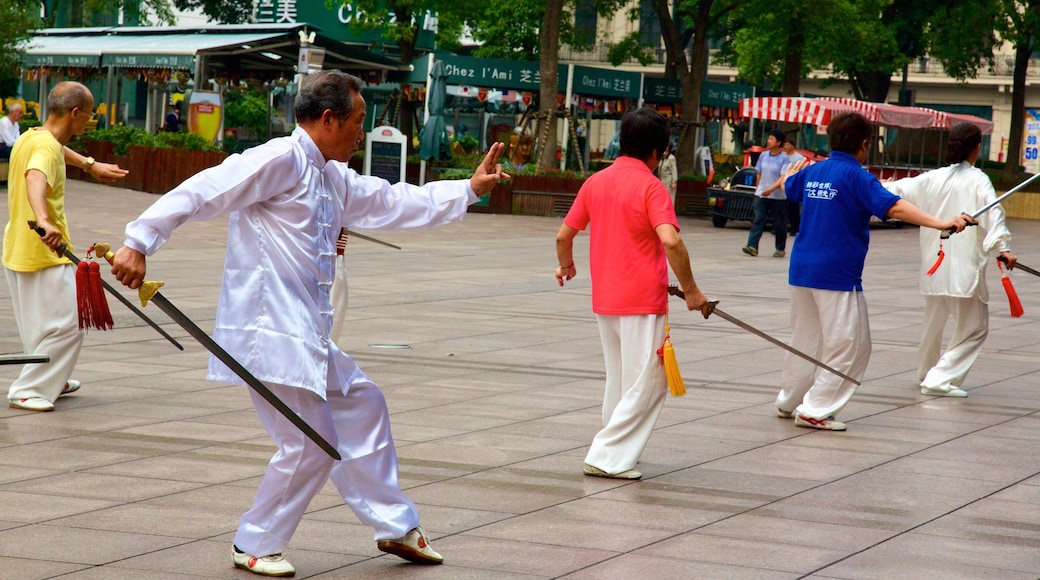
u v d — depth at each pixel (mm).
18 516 4980
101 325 4035
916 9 40969
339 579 4312
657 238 5906
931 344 8805
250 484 5590
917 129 33688
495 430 6980
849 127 7293
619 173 5953
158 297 3910
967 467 6367
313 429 4160
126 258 3883
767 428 7289
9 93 34062
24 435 6496
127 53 29766
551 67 29250
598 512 5309
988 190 8352
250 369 4117
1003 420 7719
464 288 14242
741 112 31594
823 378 7293
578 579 4348
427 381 8492
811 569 4520
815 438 7039
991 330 12219
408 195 4488
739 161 38688
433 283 14633
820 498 5648
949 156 8578
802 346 7465
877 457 6566
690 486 5836
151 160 27672
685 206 31516
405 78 31984
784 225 20156
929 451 6750
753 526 5125
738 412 7773
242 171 4027
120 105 35156
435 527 5008
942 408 8102
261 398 4242
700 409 7836
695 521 5191
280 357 4098
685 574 4430
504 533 4938
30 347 7133
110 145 30094
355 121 4289
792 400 7543
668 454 6539
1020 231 31406
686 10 34406
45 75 34469
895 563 4625
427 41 42375
